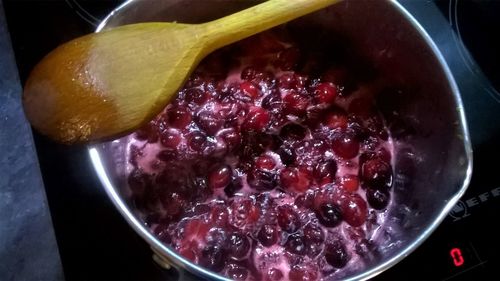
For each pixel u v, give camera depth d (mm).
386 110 273
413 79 249
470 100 266
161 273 235
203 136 254
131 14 228
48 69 206
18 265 239
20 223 245
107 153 223
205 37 216
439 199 219
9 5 273
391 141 271
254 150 253
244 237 233
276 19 218
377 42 255
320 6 219
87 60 207
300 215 242
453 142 220
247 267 230
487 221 245
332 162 254
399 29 235
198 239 230
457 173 212
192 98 262
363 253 235
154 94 212
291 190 248
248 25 217
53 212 242
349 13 250
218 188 246
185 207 237
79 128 205
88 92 205
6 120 261
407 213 241
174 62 214
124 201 207
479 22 285
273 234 234
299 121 264
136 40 213
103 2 275
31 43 268
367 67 274
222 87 269
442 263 239
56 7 273
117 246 238
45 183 246
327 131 264
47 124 204
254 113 257
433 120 239
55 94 203
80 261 236
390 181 260
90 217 242
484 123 261
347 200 243
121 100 208
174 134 254
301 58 280
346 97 275
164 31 215
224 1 251
